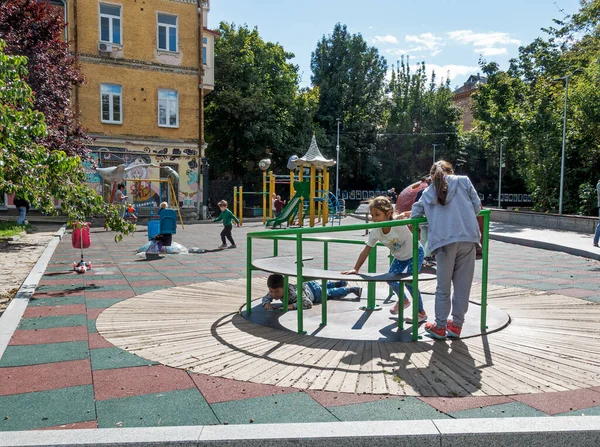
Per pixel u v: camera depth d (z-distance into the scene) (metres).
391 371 3.66
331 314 5.48
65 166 7.69
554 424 2.69
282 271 4.96
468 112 68.62
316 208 28.44
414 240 4.45
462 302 4.45
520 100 26.19
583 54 25.03
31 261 10.07
